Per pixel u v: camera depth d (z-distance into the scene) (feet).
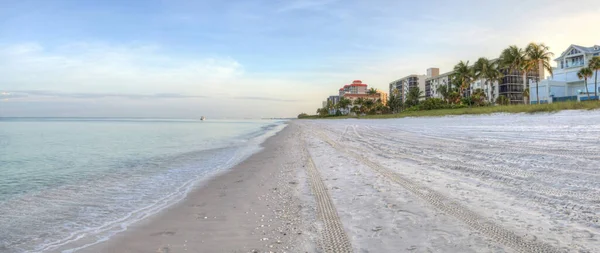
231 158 43.11
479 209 14.92
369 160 31.91
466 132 50.96
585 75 166.30
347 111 498.28
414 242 11.83
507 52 185.88
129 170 34.17
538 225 12.66
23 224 16.28
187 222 15.88
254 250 12.01
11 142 77.10
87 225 15.97
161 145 67.05
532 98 203.21
